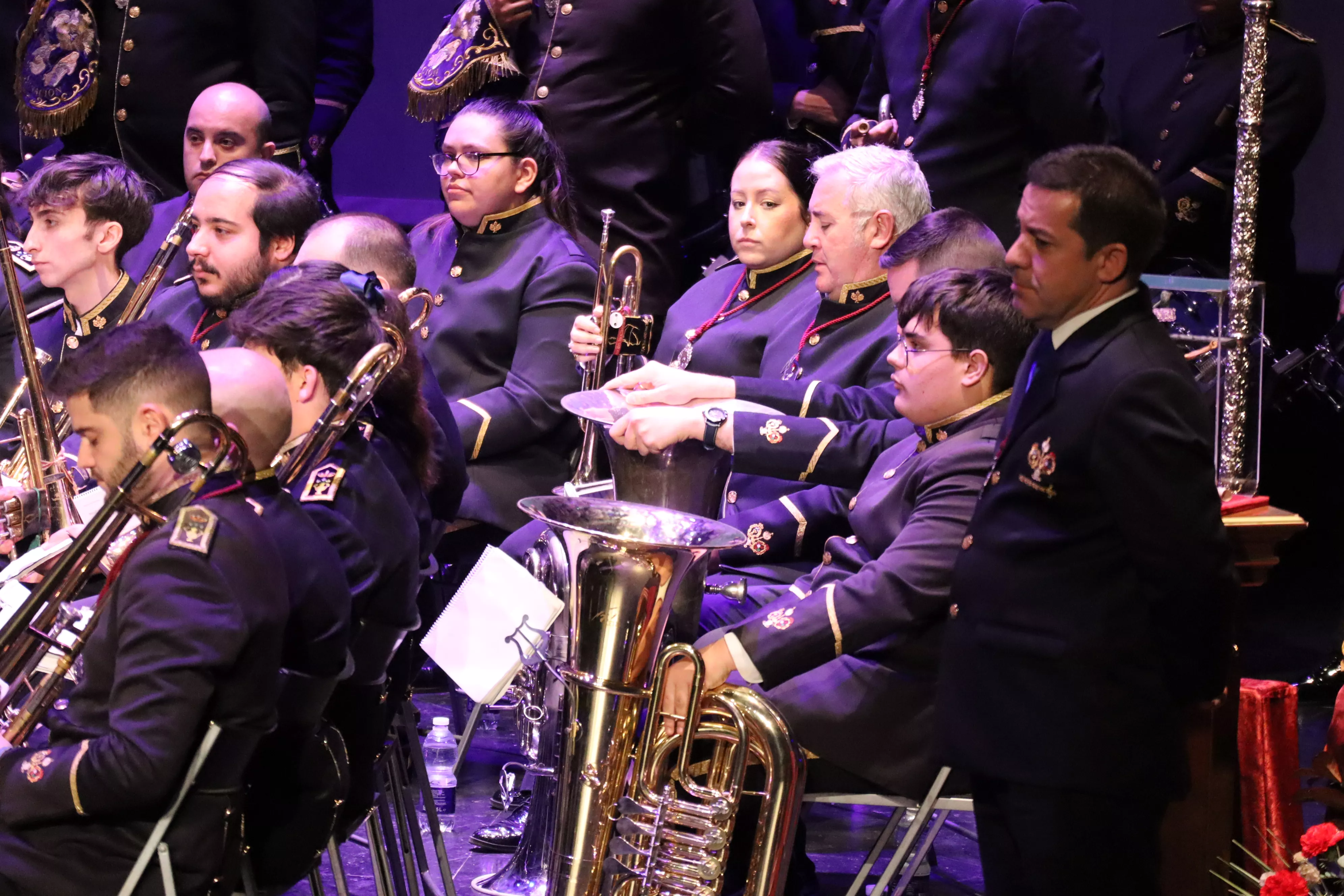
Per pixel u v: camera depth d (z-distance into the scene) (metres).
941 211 10.48
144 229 13.10
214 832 7.22
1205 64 14.49
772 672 9.10
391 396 9.59
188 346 7.51
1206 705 9.21
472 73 14.70
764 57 15.38
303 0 15.97
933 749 8.21
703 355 12.57
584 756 8.76
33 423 11.32
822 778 9.33
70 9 15.88
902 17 14.58
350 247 11.51
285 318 8.71
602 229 15.22
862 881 9.37
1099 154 7.87
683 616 9.38
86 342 7.48
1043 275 7.91
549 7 15.12
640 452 10.12
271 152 14.67
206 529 7.04
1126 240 7.79
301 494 8.69
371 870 12.02
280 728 7.92
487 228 13.70
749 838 10.54
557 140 14.86
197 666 6.87
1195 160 14.40
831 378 11.38
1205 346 10.21
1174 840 9.56
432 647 9.20
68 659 7.48
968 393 9.30
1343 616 16.80
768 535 11.18
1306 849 8.22
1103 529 7.72
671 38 15.17
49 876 7.11
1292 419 16.30
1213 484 7.58
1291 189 14.64
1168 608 7.57
